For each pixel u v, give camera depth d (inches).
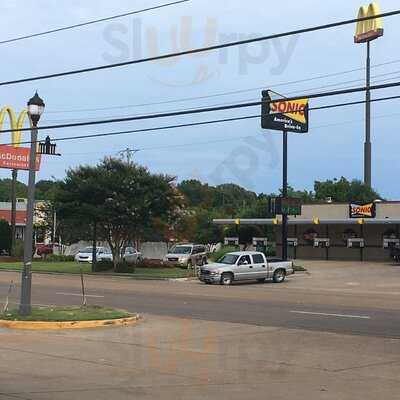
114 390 334.3
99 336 543.2
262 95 1386.6
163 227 1663.4
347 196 3132.4
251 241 2477.9
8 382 351.9
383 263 1955.0
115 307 787.4
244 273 1331.2
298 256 2285.9
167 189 1584.6
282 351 473.4
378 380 370.9
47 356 441.7
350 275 1552.7
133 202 1550.2
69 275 1581.0
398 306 834.8
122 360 429.1
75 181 1573.6
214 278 1295.5
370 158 3152.1
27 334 550.9
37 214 2915.8
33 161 647.1
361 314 732.0
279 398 321.1
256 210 2421.3
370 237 2146.9
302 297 976.3
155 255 2186.3
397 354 462.6
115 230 1620.3
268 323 645.3
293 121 1598.2
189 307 802.2
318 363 425.1
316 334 566.9
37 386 341.4
